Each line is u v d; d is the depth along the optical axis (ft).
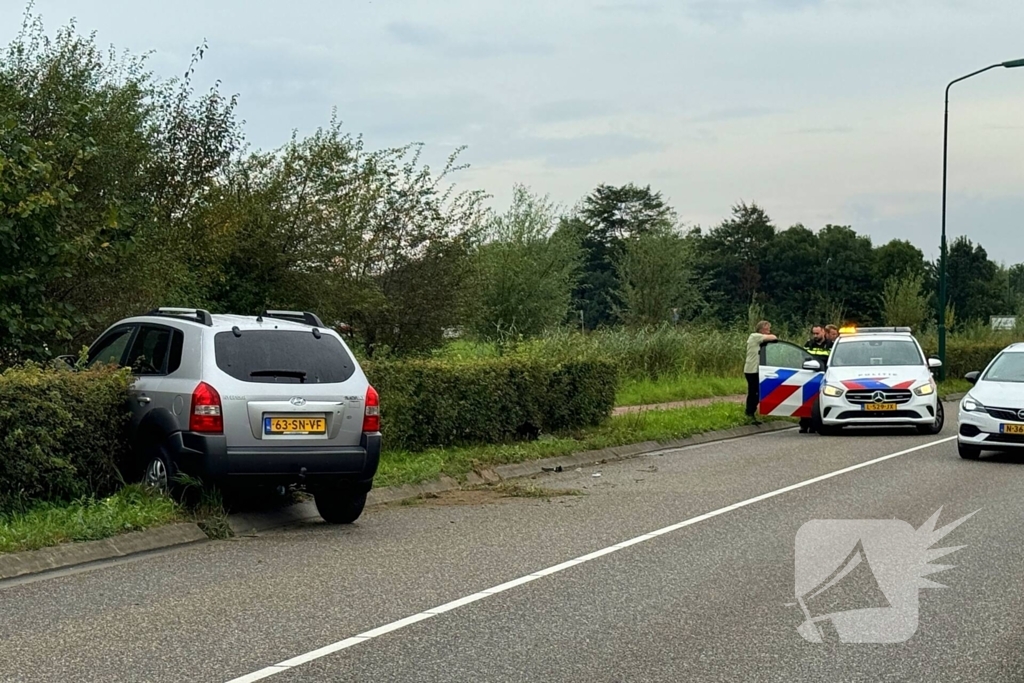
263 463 35.47
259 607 26.27
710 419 77.71
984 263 323.78
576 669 21.25
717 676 20.79
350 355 38.24
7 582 29.07
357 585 28.71
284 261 67.05
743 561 31.65
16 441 34.73
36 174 44.52
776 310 317.42
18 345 44.52
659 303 202.18
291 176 69.41
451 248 81.30
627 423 71.20
